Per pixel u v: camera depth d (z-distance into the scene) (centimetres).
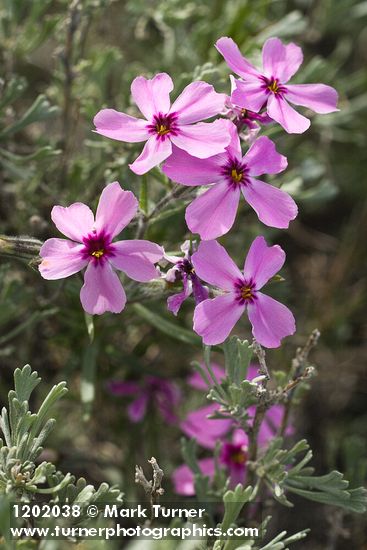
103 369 36
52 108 32
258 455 30
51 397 27
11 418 27
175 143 27
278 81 28
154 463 27
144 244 27
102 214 27
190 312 37
